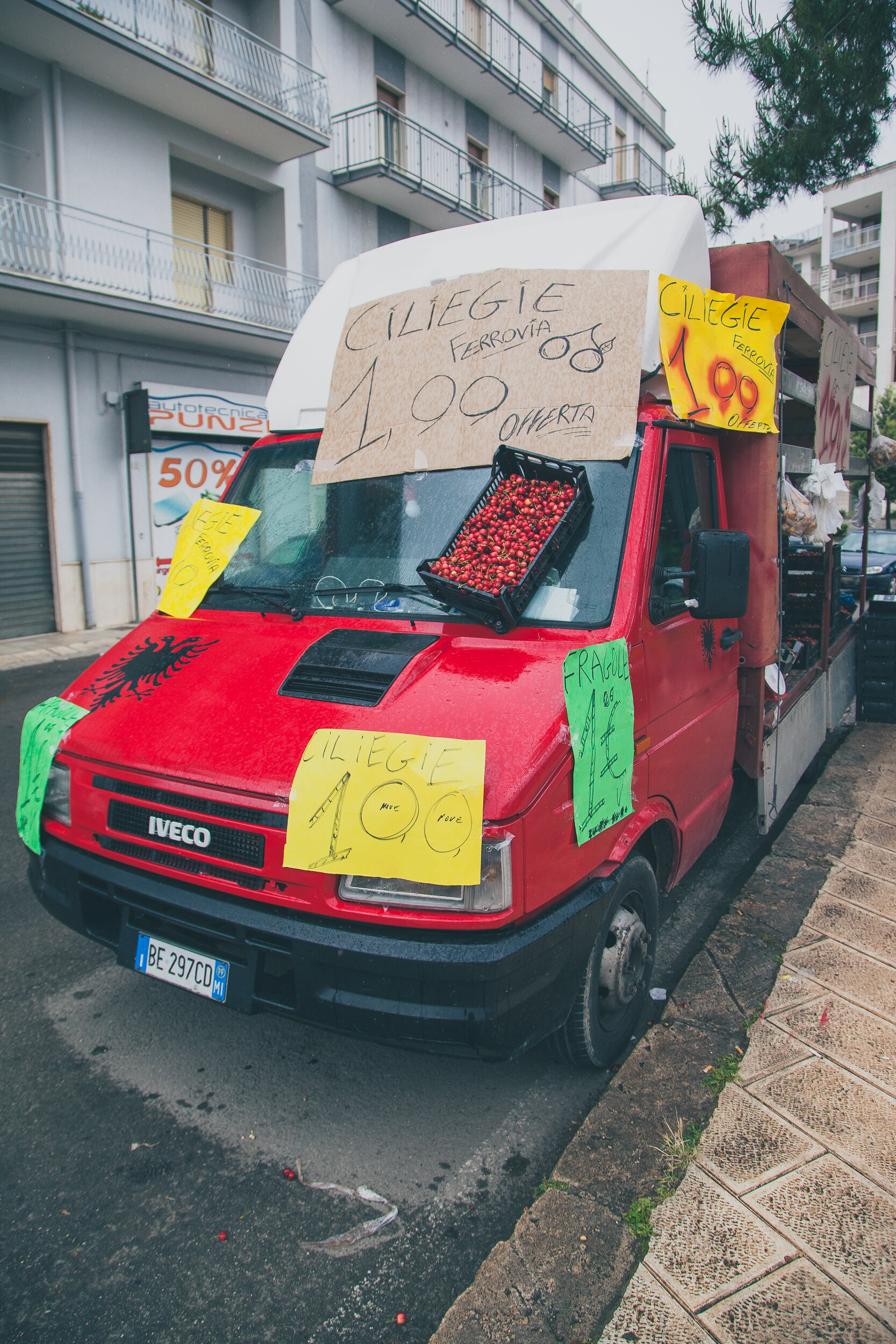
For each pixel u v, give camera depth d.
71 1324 2.09
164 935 2.64
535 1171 2.59
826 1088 2.78
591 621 2.81
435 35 19.48
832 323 5.28
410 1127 2.78
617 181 30.11
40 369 13.74
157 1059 3.11
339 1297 2.16
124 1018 3.38
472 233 3.60
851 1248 2.18
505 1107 2.87
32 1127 2.76
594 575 2.90
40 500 14.06
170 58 13.56
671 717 3.20
